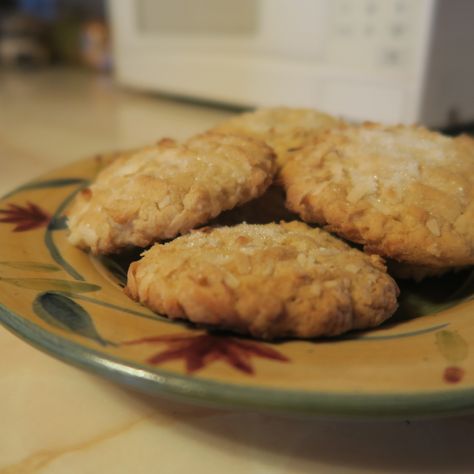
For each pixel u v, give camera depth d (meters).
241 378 0.14
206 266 0.17
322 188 0.21
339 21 0.39
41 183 0.26
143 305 0.17
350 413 0.13
